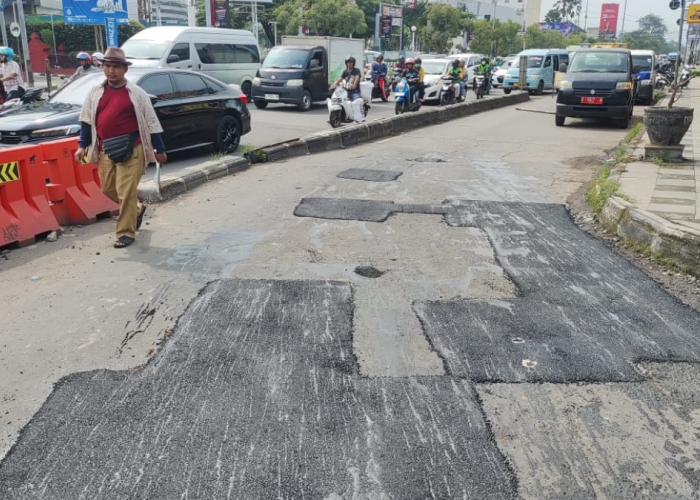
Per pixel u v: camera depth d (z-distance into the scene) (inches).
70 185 279.6
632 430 133.0
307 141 467.2
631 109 677.3
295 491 113.7
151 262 228.5
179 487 114.5
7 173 244.7
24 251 243.1
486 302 195.0
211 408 138.3
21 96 582.6
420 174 389.4
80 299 195.9
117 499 111.6
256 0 2037.4
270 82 781.9
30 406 139.4
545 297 199.9
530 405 141.0
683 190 304.2
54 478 116.9
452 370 154.8
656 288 208.8
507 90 1255.5
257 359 159.0
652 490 115.4
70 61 1728.6
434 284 209.5
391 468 120.0
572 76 660.1
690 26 2015.3
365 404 140.4
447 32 2731.3
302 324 178.2
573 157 469.4
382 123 572.4
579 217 299.3
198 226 273.6
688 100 934.4
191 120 430.0
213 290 201.3
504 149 502.0
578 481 117.5
